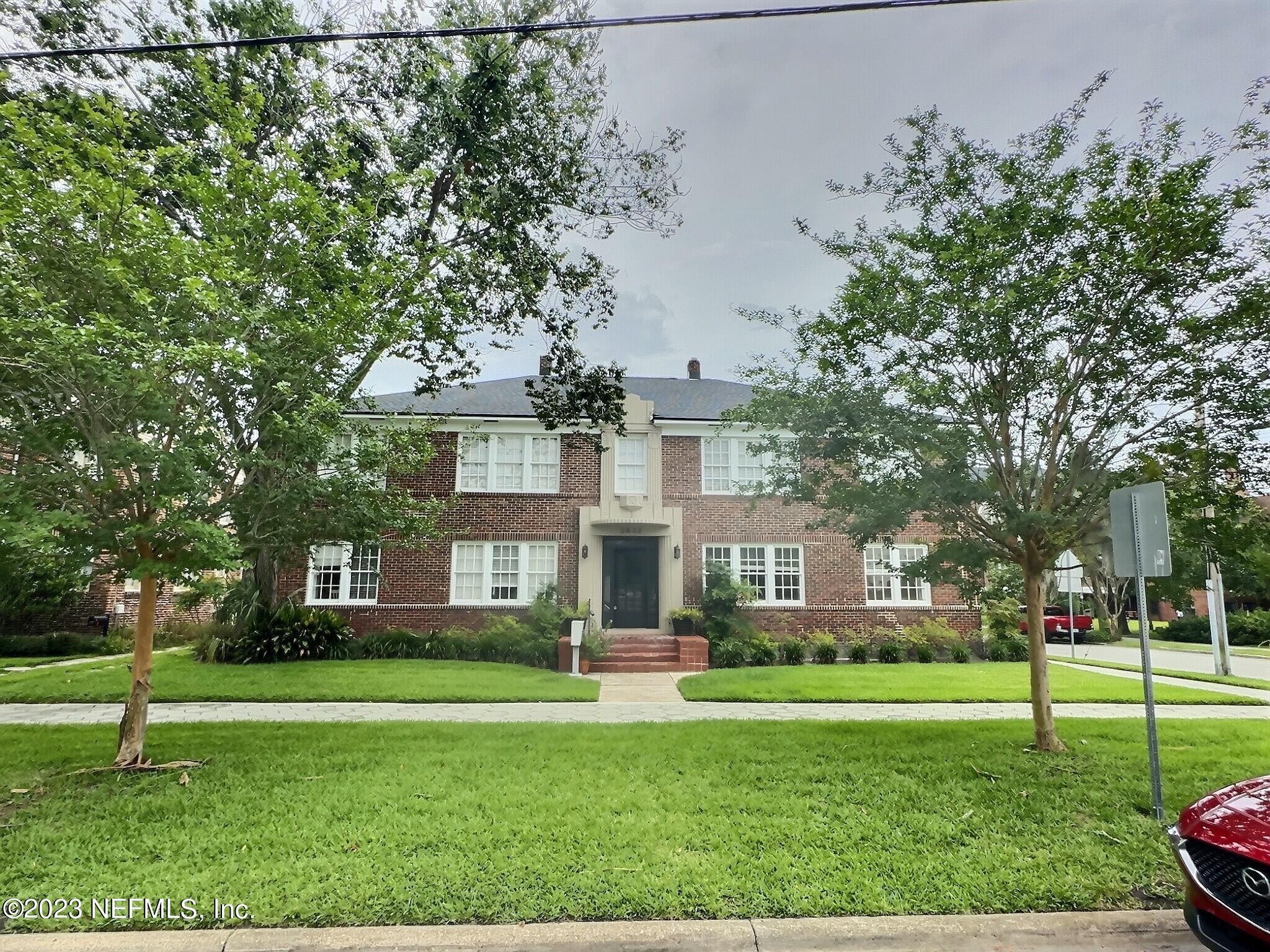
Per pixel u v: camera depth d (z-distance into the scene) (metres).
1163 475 6.71
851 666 16.25
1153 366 6.81
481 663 15.99
